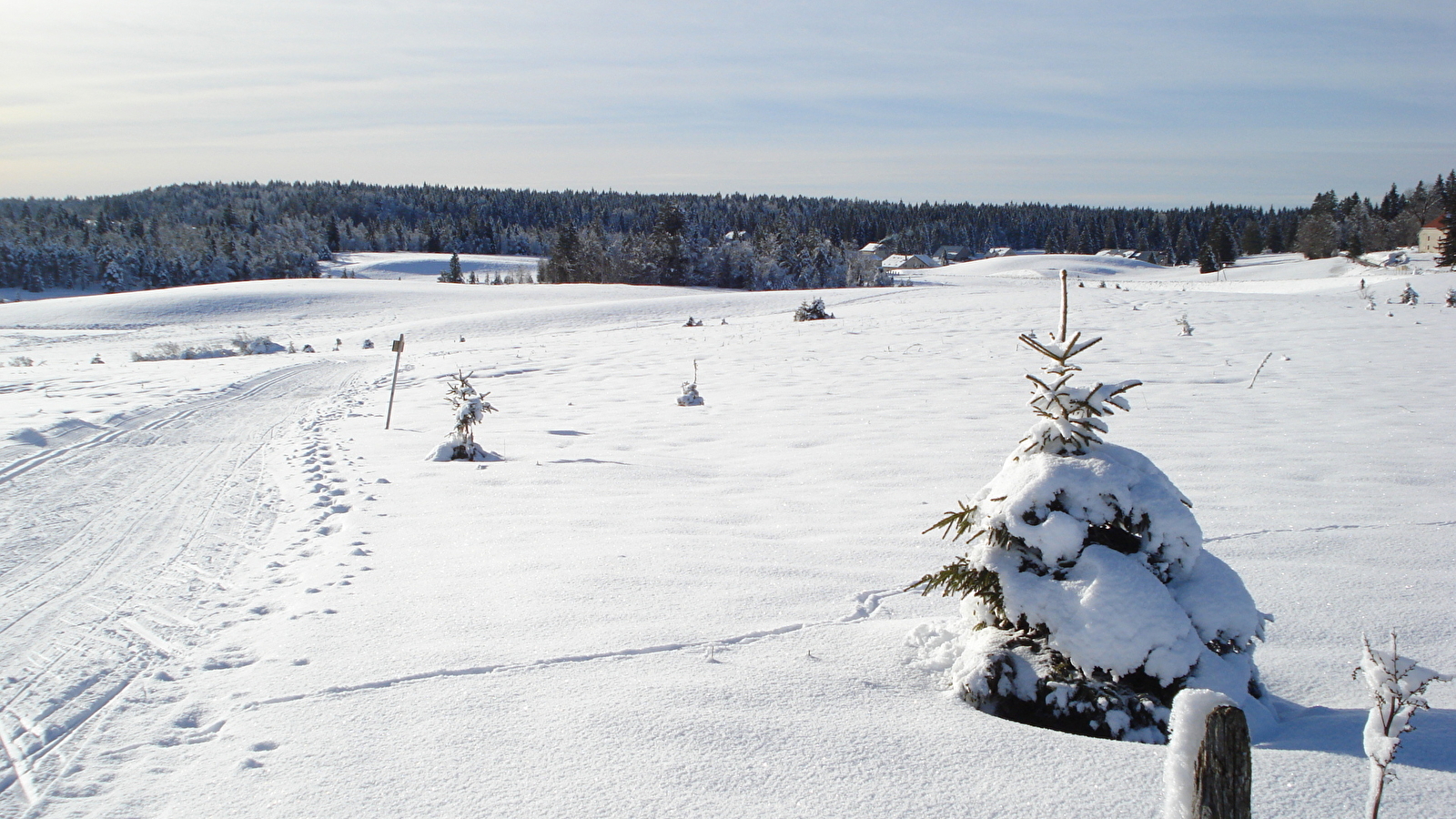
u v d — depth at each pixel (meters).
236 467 10.54
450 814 2.64
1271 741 3.07
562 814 2.62
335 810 2.70
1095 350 20.12
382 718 3.36
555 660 3.91
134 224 175.75
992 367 18.66
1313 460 8.48
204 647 4.49
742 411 14.38
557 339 38.56
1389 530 5.89
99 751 3.34
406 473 9.57
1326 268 93.44
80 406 16.77
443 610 4.72
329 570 5.71
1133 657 3.14
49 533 7.32
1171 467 8.44
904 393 15.47
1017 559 3.52
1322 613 4.38
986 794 2.69
